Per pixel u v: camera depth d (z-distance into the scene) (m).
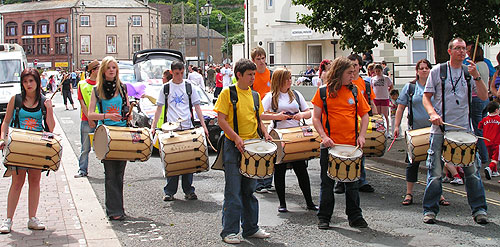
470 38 12.20
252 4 34.22
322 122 6.73
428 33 13.45
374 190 9.05
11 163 6.21
